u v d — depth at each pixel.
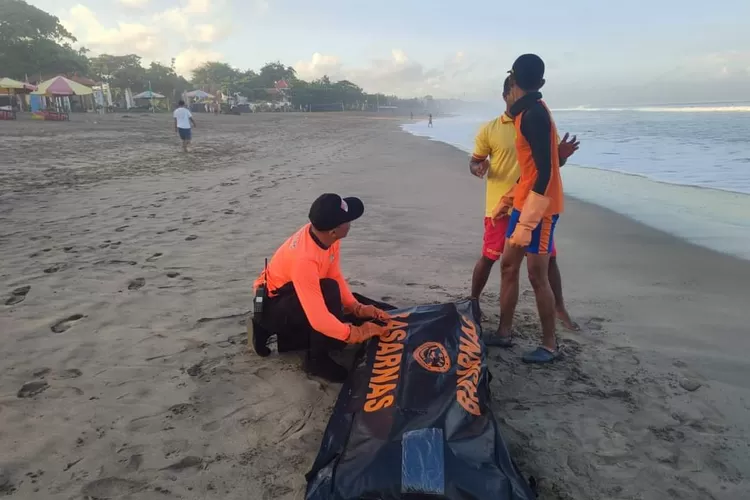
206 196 8.72
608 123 38.66
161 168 12.41
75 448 2.54
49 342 3.55
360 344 3.31
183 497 2.25
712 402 2.91
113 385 3.07
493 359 3.40
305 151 18.38
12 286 4.51
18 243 5.78
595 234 6.59
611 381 3.13
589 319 4.00
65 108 48.44
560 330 3.80
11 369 3.21
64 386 3.05
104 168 12.08
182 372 3.23
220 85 106.75
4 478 2.33
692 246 5.92
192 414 2.82
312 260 3.01
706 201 8.58
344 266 5.20
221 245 5.81
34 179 10.13
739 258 5.45
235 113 61.69
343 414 2.43
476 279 4.00
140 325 3.83
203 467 2.43
